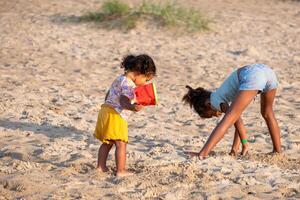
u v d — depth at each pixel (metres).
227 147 12.83
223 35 28.81
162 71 22.06
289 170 10.99
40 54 24.19
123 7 30.36
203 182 9.99
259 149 12.73
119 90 10.26
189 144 13.09
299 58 24.80
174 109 16.73
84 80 20.19
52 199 9.20
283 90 19.61
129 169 10.84
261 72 11.28
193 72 22.08
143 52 25.22
